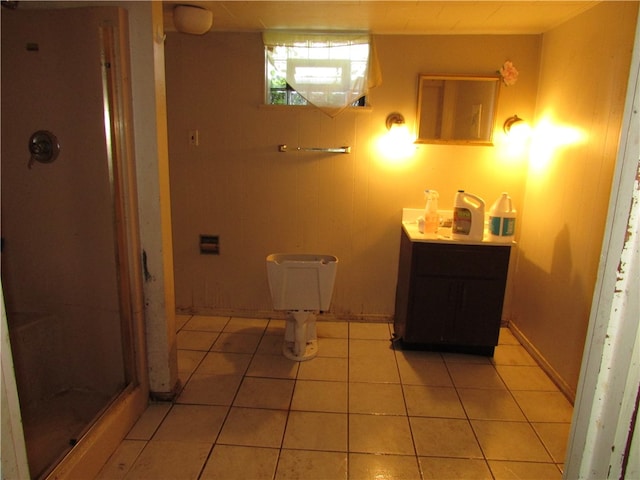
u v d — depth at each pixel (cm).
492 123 270
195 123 284
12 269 195
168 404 206
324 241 297
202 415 198
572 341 214
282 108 277
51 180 185
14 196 188
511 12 221
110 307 192
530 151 273
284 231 297
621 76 181
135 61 176
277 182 290
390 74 270
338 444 180
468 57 265
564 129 230
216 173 291
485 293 246
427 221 255
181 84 279
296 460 170
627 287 60
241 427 190
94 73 173
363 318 307
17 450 72
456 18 233
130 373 196
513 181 279
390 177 285
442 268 245
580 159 213
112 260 188
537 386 227
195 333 284
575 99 220
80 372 204
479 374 238
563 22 234
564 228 227
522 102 268
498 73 264
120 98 176
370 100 274
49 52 174
